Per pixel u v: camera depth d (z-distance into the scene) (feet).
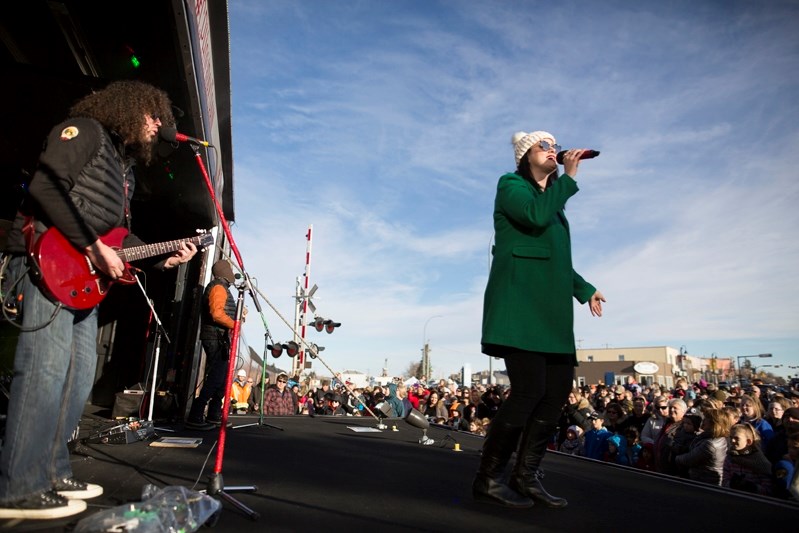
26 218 5.83
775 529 6.61
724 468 14.98
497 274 7.49
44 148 5.86
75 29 10.10
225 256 7.56
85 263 6.00
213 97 13.85
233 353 6.99
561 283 7.31
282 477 8.23
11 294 5.68
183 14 8.83
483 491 7.20
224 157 19.83
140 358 19.58
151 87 7.00
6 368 10.34
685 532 6.24
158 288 19.56
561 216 7.99
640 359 232.12
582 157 7.11
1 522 5.11
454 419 35.81
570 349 7.14
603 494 8.54
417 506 6.82
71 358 6.50
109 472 7.92
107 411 18.02
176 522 4.90
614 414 23.53
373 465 10.03
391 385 34.37
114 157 6.46
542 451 7.56
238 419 19.65
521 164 8.27
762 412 20.90
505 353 7.34
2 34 10.92
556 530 6.01
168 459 9.38
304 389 47.73
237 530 5.30
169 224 19.16
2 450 5.39
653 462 18.42
